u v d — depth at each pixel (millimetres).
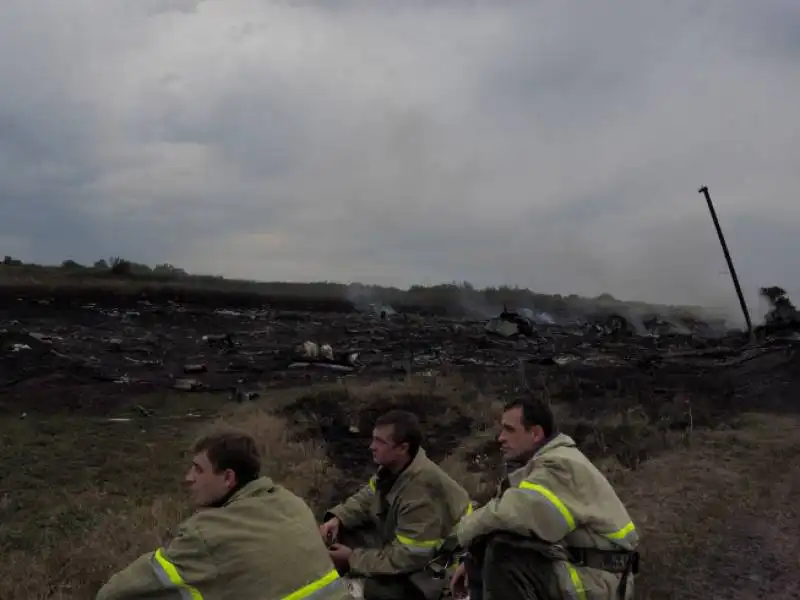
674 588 5863
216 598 2688
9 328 21781
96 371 17219
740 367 21547
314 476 9586
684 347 30422
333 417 13188
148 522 7340
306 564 2781
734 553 6664
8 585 5684
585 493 3307
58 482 9125
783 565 6359
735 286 31562
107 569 5973
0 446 10602
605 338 33812
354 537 4438
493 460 10617
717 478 9312
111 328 24219
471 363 22156
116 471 9672
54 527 7430
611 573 3299
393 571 3863
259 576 2697
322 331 28750
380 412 13547
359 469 10523
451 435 12617
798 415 14781
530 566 3264
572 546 3293
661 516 7797
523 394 3676
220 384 17016
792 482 9055
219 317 29359
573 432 12500
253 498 2898
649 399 15969
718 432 12641
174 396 15234
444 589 4086
